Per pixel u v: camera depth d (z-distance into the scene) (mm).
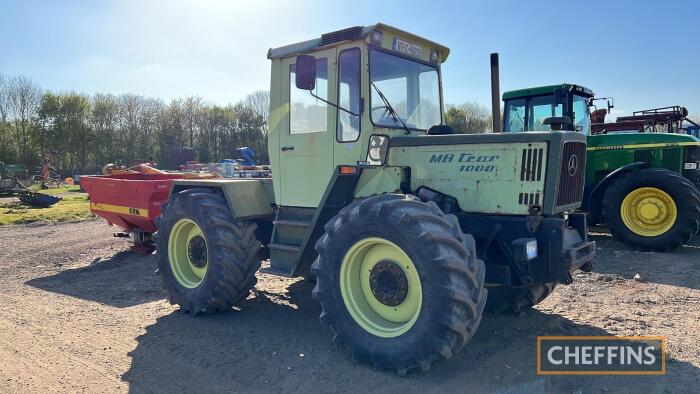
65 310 5395
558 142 3889
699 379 3463
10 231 11672
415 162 4406
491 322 4688
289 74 4965
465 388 3383
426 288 3365
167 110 50281
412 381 3494
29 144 44875
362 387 3434
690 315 4832
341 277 3859
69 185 33750
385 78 4598
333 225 3930
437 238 3363
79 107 45688
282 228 4906
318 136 4730
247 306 5422
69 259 8328
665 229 7930
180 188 5809
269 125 5148
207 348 4223
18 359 4027
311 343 4281
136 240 8688
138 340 4449
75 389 3490
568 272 3912
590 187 9492
